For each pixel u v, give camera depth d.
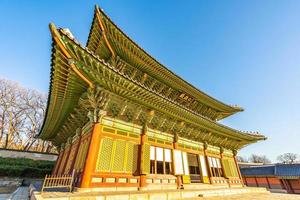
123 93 11.89
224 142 23.45
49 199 7.59
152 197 11.15
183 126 17.28
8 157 29.38
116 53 16.58
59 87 11.52
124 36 15.51
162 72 19.17
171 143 16.38
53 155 33.53
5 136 44.97
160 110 14.52
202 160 19.12
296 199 15.46
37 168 25.48
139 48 16.50
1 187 21.92
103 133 11.56
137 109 13.41
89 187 9.77
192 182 17.34
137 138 13.54
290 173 39.19
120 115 12.89
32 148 49.66
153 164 13.94
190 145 18.45
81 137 14.16
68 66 9.32
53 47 8.59
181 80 20.61
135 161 12.66
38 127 50.50
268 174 42.78
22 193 15.48
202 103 25.47
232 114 29.81
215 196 15.73
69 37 8.07
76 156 13.20
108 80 10.63
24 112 48.91
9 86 47.91
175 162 15.76
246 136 23.41
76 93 12.11
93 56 9.23
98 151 10.90
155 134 15.22
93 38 16.56
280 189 40.31
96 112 11.53
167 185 13.98
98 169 10.52
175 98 22.55
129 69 17.83
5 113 45.69
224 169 21.69
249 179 46.66
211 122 18.25
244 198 15.20
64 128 18.73
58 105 14.15
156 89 20.50
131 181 11.77
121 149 12.16
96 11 14.05
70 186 9.75
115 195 9.51
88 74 9.88
